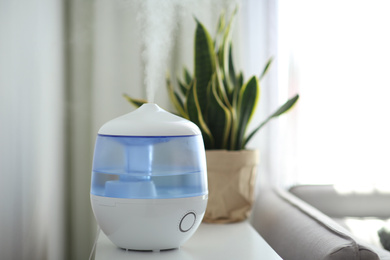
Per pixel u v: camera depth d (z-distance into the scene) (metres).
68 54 1.79
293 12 1.89
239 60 1.83
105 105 1.79
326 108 1.92
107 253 0.95
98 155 0.94
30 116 1.38
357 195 1.81
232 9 1.84
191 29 1.82
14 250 1.27
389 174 1.95
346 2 1.91
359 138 1.94
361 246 0.93
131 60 1.80
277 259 0.94
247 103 1.35
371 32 1.92
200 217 0.96
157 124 0.91
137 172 0.90
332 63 1.92
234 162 1.31
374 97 1.93
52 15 1.62
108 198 0.90
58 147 1.71
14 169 1.25
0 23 1.12
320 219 1.13
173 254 0.96
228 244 1.07
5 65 1.17
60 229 1.74
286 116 1.88
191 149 0.93
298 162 1.92
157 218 0.90
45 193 1.54
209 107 1.35
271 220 1.39
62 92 1.75
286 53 1.89
